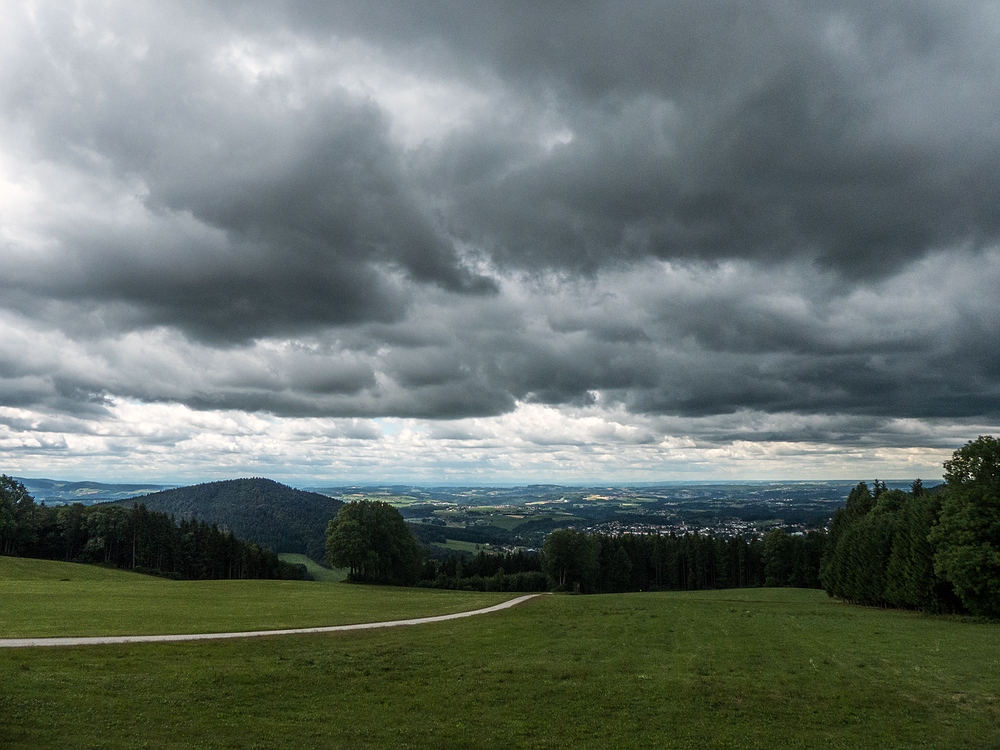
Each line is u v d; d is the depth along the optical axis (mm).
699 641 41938
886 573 76688
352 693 27281
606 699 27734
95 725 21188
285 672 29609
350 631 42750
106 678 26688
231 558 147875
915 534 70062
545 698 27703
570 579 136750
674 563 156375
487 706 26359
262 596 68562
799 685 30406
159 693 25281
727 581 157625
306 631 42219
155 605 54156
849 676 32281
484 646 38500
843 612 67062
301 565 184250
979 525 59594
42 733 19891
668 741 23172
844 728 24844
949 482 64500
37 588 65938
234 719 23125
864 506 117188
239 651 33875
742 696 28516
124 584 76375
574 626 47656
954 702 27969
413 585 131750
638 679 30906
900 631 48938
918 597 69250
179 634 38406
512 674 31391
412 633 42938
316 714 24312
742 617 56062
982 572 58562
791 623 52812
